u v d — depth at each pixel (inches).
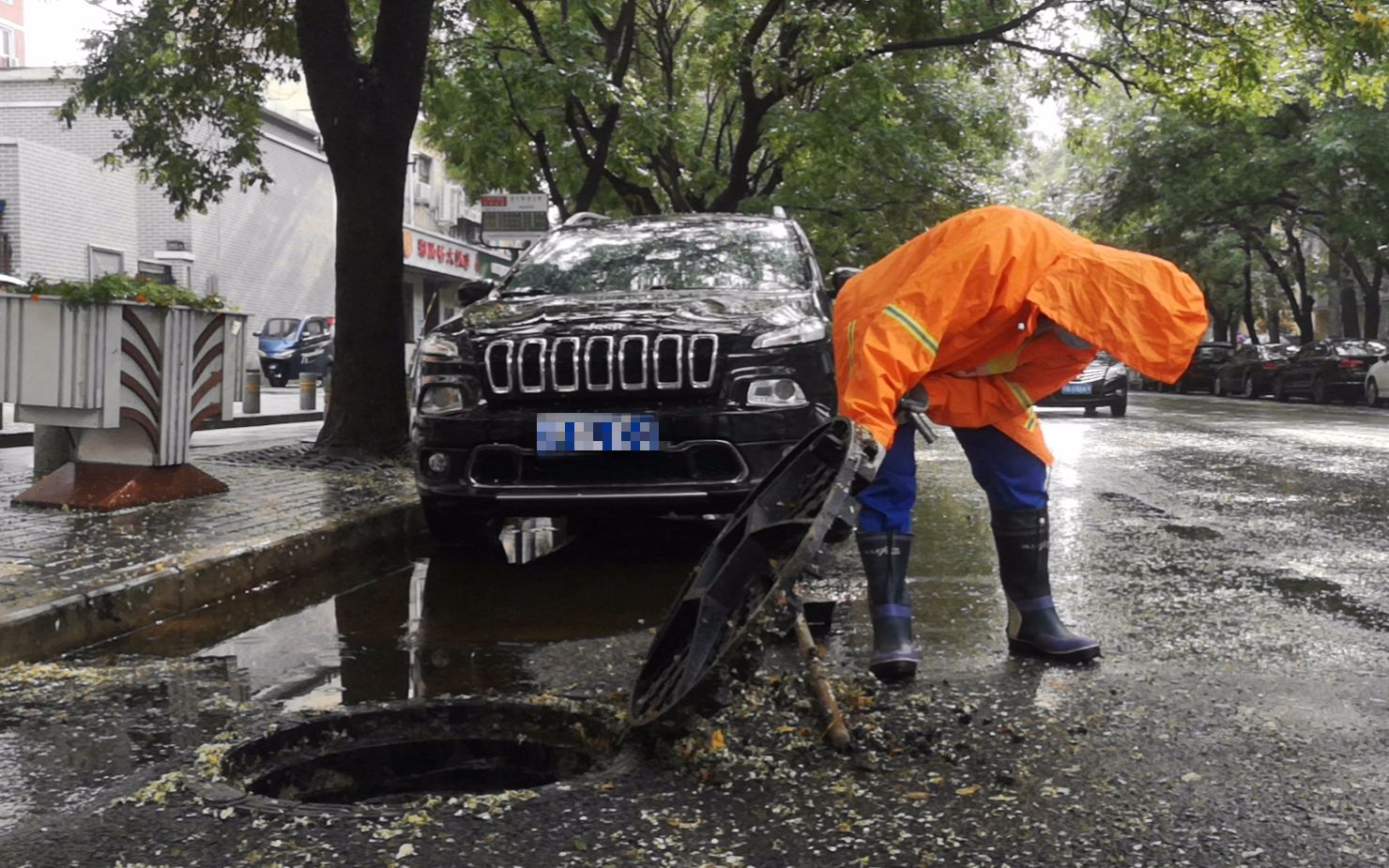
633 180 745.0
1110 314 142.0
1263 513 316.8
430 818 110.3
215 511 274.4
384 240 386.6
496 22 698.8
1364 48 613.6
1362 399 1133.7
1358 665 162.4
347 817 110.7
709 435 229.3
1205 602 204.1
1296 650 170.6
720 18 695.7
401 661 173.5
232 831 107.9
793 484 136.2
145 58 548.7
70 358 263.3
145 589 199.6
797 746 128.5
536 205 630.5
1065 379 162.1
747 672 118.7
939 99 922.7
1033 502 166.4
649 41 861.8
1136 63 716.7
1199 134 1232.8
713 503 234.2
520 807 113.0
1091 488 377.1
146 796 115.7
